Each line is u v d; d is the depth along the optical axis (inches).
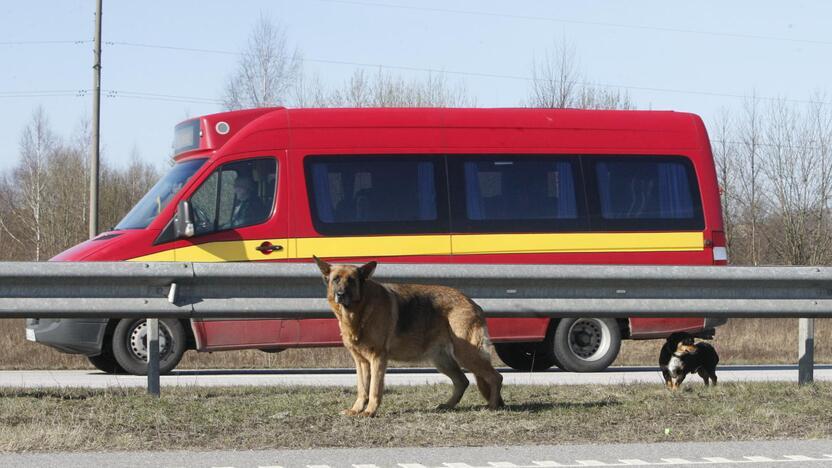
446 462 265.6
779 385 414.6
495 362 717.9
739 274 416.5
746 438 304.7
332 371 572.4
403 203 551.5
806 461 268.7
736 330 852.6
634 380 468.4
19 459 263.9
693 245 582.2
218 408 342.0
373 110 559.8
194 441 291.3
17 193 2265.0
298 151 546.0
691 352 427.8
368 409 337.7
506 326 570.6
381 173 552.4
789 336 824.3
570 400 378.6
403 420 329.1
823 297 426.9
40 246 1964.8
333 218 543.5
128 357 531.5
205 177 535.2
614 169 579.5
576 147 576.7
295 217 540.1
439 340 355.6
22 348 685.3
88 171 2031.3
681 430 314.8
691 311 418.9
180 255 527.8
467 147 563.5
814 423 328.2
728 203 1584.6
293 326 542.6
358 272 338.0
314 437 299.3
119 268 368.5
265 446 286.2
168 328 538.3
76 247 541.6
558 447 287.7
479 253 555.5
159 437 295.4
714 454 278.4
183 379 496.4
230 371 569.6
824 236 1496.1
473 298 408.5
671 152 589.3
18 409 332.8
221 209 535.2
